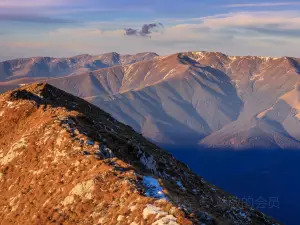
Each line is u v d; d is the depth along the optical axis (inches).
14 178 2527.1
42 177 2320.4
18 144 2770.7
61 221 1857.8
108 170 2001.7
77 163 2228.1
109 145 2613.2
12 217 2178.9
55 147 2503.7
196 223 1449.3
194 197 2359.7
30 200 2202.3
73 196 1947.6
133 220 1537.9
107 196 1804.9
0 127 3309.5
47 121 2891.2
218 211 2353.6
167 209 1525.6
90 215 1764.3
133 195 1706.4
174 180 2741.1
